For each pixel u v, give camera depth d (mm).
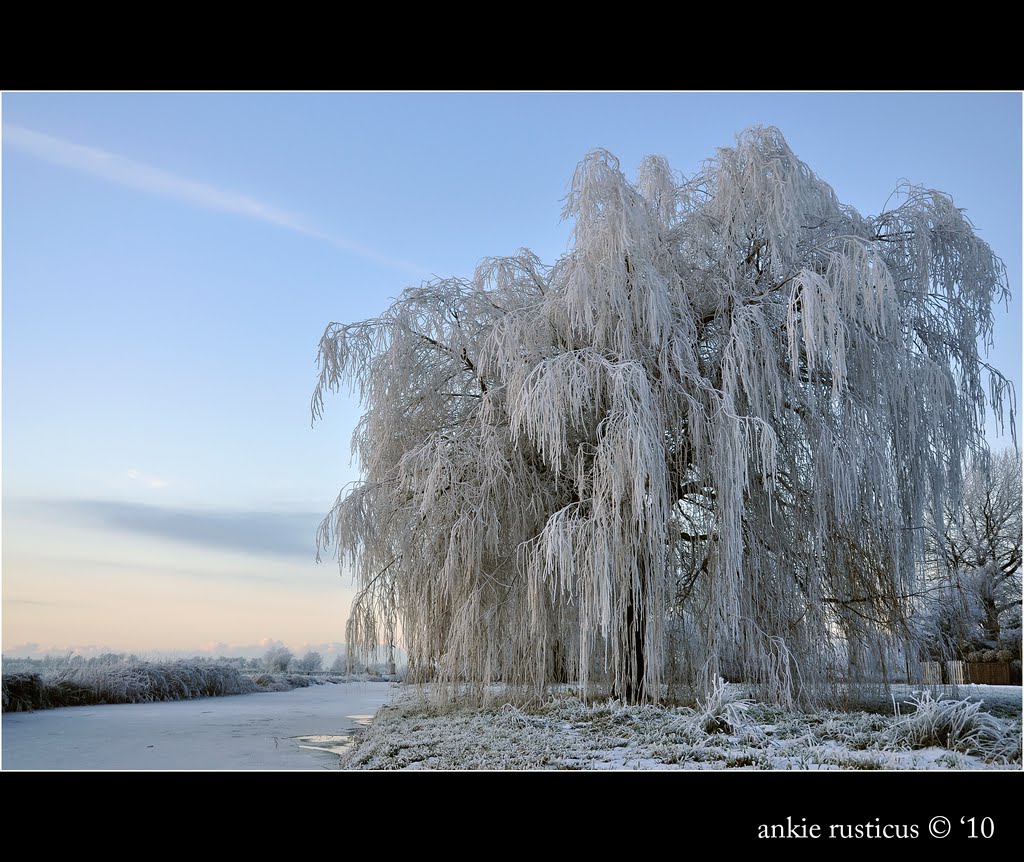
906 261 10078
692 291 9836
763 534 9484
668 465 9711
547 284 11016
